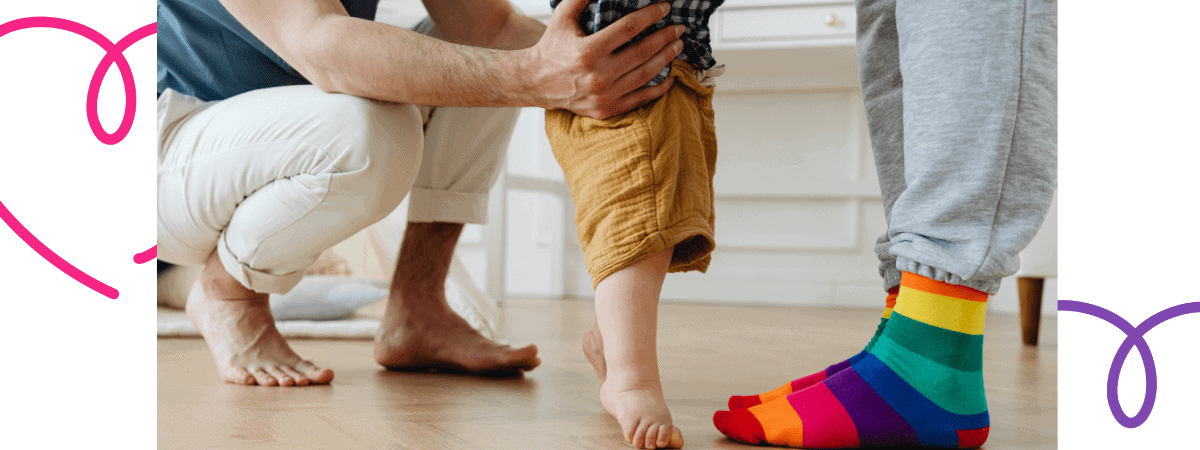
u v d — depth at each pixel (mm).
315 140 906
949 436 678
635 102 766
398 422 780
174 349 1355
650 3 771
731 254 2781
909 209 664
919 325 683
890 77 813
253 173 930
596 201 761
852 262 2688
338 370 1142
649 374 733
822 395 701
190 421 777
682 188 764
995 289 676
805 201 2730
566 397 932
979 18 643
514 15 1151
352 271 1889
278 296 1634
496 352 1071
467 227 2785
